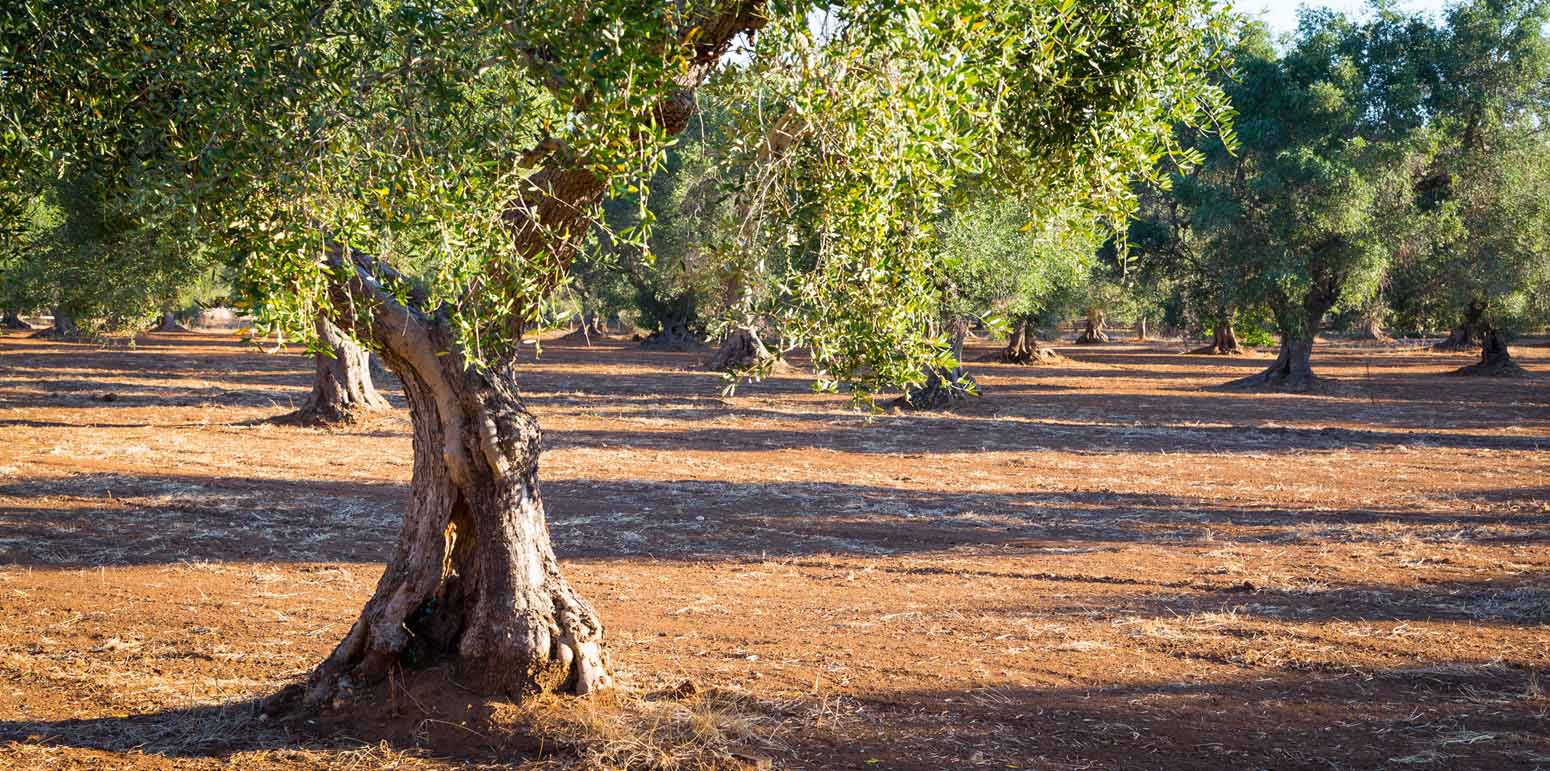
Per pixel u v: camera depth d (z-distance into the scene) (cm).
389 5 404
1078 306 4828
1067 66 515
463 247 379
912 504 1477
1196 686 685
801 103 389
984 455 2038
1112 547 1185
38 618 838
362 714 595
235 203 396
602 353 5506
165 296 1961
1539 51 3494
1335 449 2153
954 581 1014
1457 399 3381
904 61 390
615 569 1059
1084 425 2584
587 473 1725
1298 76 3422
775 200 444
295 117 395
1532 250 3494
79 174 470
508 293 448
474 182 378
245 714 612
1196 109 537
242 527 1240
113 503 1367
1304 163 3147
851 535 1254
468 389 576
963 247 2239
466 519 610
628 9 367
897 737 586
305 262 381
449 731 573
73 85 439
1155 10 514
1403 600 916
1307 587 970
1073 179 560
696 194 470
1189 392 3659
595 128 376
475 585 603
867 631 826
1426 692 671
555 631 600
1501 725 607
